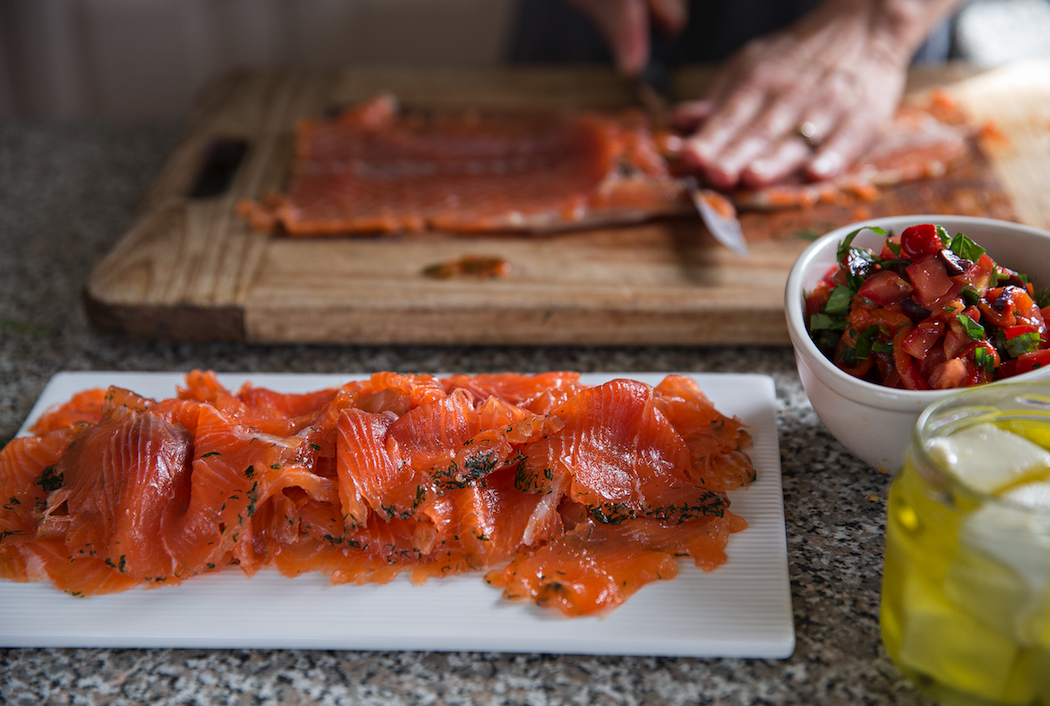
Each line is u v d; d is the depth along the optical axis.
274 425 0.83
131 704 0.76
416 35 1.77
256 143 1.21
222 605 0.79
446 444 0.82
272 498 0.81
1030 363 0.79
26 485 0.83
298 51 1.77
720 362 0.97
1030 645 0.66
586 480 0.81
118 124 1.31
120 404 0.85
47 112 1.76
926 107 1.21
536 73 1.32
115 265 1.02
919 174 1.11
